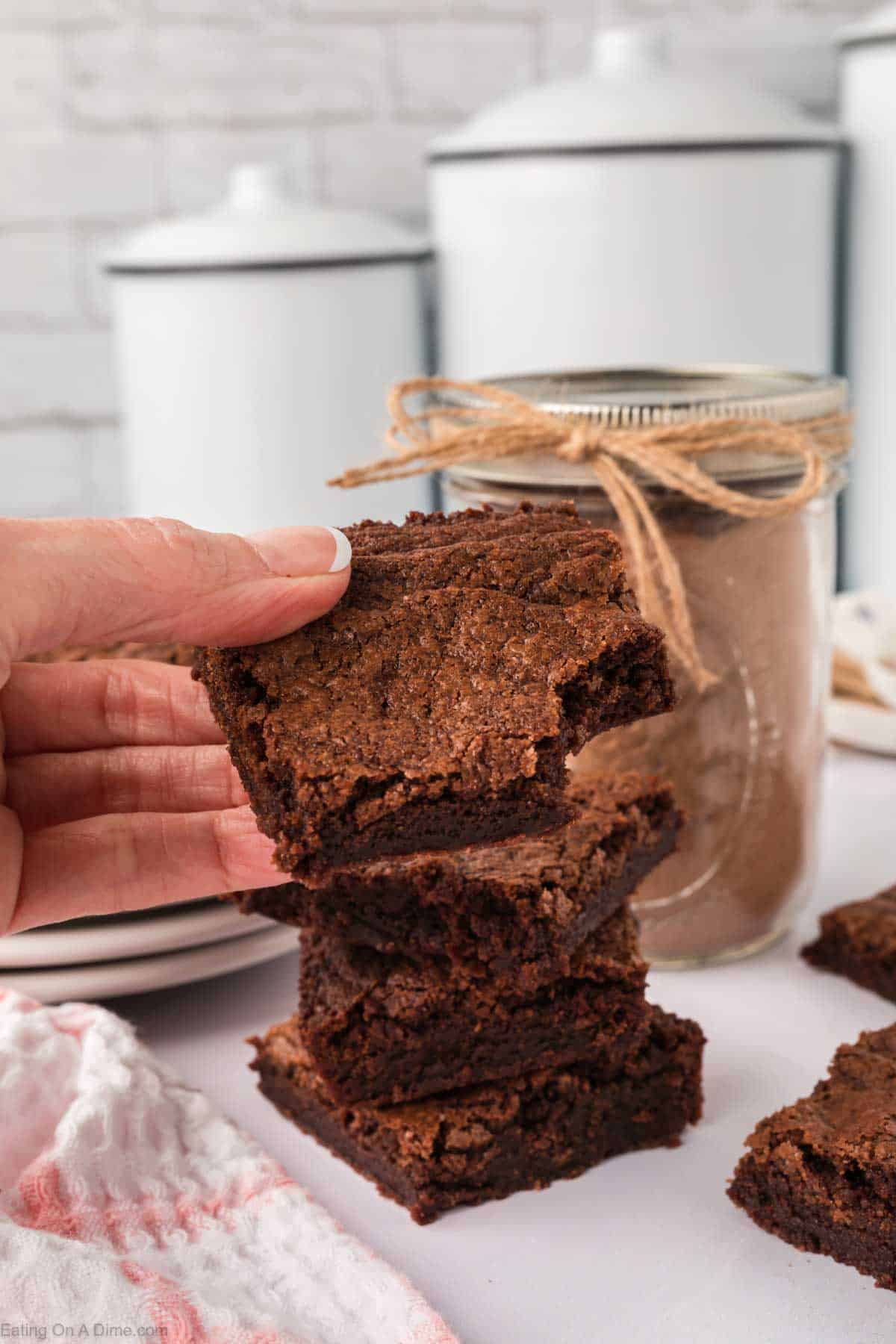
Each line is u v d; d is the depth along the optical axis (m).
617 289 0.60
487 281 0.62
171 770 0.38
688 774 0.40
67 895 0.36
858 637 0.57
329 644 0.32
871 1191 0.32
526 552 0.33
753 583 0.39
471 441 0.38
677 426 0.37
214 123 0.69
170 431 0.62
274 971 0.43
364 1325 0.31
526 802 0.30
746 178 0.59
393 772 0.30
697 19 0.69
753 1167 0.34
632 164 0.59
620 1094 0.36
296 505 0.63
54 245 0.70
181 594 0.31
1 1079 0.35
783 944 0.43
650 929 0.41
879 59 0.62
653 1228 0.34
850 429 0.40
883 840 0.48
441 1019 0.34
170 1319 0.30
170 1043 0.39
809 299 0.62
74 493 0.74
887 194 0.63
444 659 0.31
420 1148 0.34
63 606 0.31
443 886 0.34
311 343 0.61
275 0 0.68
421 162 0.71
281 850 0.30
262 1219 0.33
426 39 0.69
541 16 0.69
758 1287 0.32
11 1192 0.33
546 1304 0.32
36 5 0.67
